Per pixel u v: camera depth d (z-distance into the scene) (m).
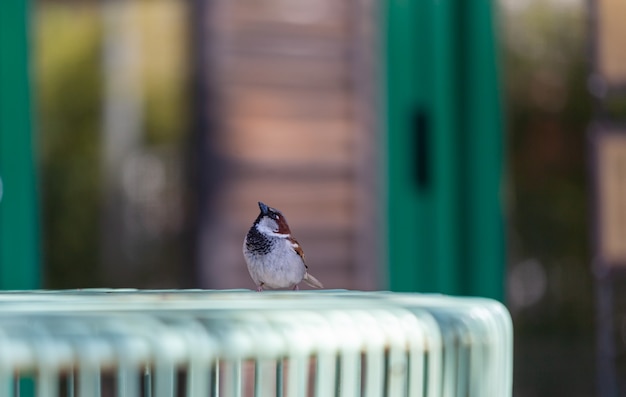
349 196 7.95
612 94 7.91
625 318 7.79
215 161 8.80
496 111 7.69
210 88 8.91
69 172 14.48
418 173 7.68
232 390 2.47
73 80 14.98
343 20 8.04
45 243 12.01
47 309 2.67
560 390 7.62
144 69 15.77
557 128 7.82
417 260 7.66
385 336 2.69
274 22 8.39
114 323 2.43
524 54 7.78
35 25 7.79
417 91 7.71
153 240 14.12
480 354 2.92
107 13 15.63
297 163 8.26
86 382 2.32
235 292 3.88
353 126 7.99
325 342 2.58
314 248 8.00
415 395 2.74
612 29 7.93
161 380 2.38
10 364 2.26
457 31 7.71
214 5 8.83
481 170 7.66
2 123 7.32
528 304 7.68
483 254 7.63
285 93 8.38
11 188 7.29
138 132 15.51
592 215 7.81
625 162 7.91
